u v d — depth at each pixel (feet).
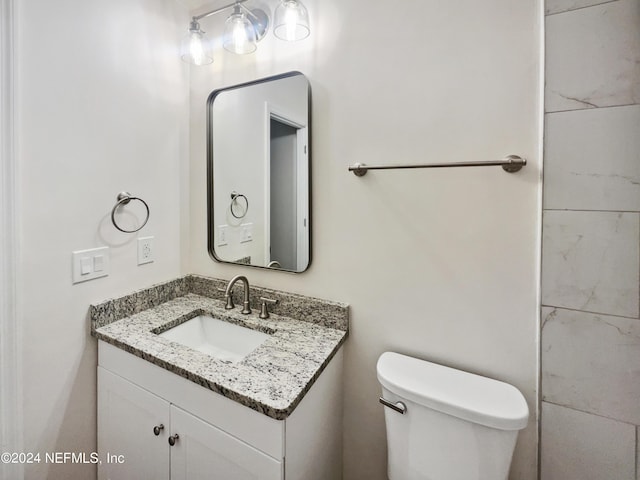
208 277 5.01
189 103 5.04
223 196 4.77
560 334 2.76
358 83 3.65
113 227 4.10
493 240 3.13
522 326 3.05
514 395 2.92
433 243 3.39
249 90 4.42
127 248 4.28
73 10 3.58
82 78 3.69
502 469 2.71
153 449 3.41
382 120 3.54
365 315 3.80
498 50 3.01
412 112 3.40
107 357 3.82
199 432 3.02
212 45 4.74
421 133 3.37
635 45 2.42
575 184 2.64
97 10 3.81
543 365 2.84
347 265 3.86
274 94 4.19
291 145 4.08
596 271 2.61
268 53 4.23
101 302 3.99
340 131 3.77
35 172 3.33
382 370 3.27
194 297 4.99
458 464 2.84
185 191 5.08
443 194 3.31
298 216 4.09
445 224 3.32
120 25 4.06
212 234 4.92
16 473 3.31
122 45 4.09
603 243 2.58
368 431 3.87
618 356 2.57
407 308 3.56
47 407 3.55
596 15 2.52
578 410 2.72
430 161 3.34
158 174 4.64
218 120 4.75
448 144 3.25
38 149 3.34
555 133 2.69
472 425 2.77
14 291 3.22
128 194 4.23
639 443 2.54
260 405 2.58
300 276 4.19
